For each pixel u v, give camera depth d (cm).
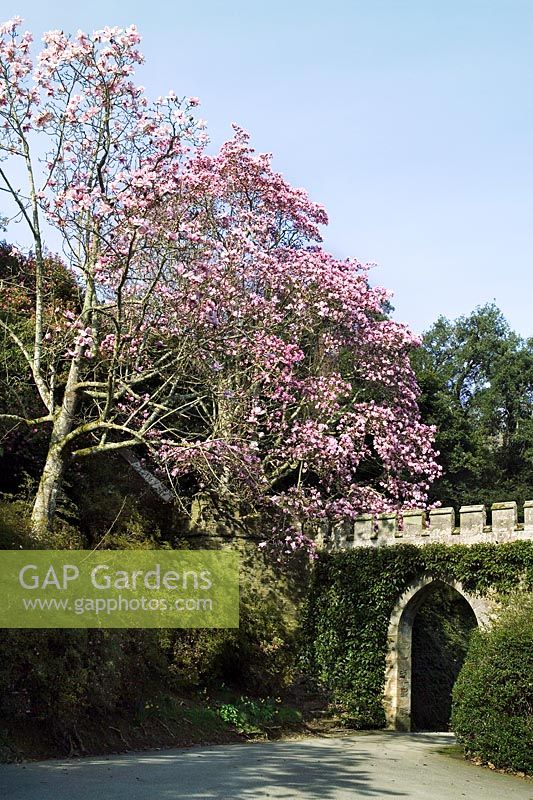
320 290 2236
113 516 1925
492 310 5141
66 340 1848
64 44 1634
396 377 2406
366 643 2184
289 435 2264
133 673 1543
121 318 1617
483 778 1426
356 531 2305
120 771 1145
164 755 1356
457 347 5109
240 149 2339
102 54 1603
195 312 1683
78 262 1656
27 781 1030
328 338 2284
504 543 2003
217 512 2269
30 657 1261
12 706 1252
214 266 1781
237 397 1983
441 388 4316
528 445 4634
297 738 1803
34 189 1678
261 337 2003
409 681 2181
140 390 2214
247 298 2023
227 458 1777
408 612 2189
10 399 1991
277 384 2092
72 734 1341
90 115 1611
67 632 1340
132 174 1513
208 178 2148
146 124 1603
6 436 1925
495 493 3891
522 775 1504
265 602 2073
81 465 2067
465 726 1630
